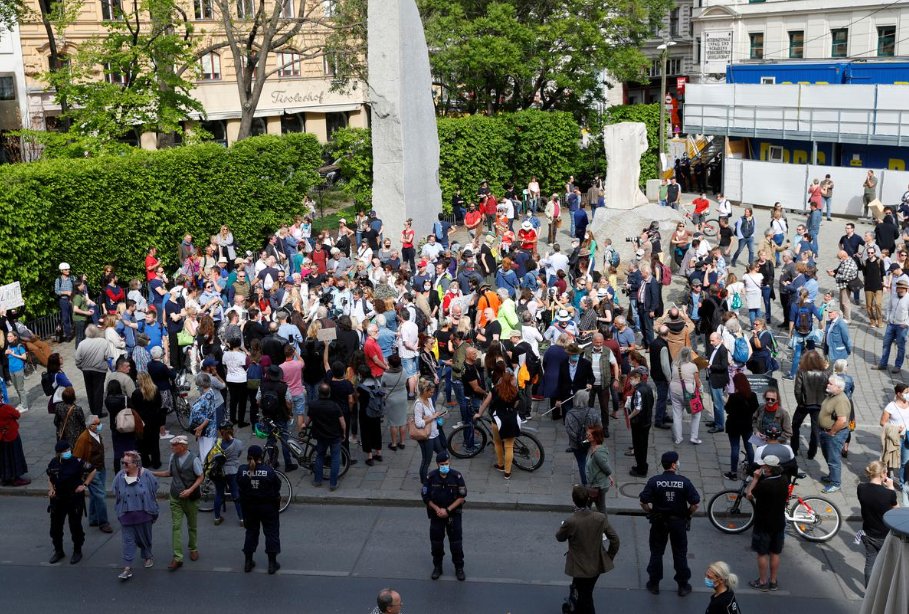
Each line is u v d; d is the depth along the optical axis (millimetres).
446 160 41312
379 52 32719
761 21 57281
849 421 15922
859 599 13016
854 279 25250
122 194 29031
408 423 19328
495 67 44688
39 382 23406
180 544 14203
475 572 13922
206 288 23938
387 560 14359
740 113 44844
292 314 22125
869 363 22578
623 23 45625
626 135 33062
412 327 20188
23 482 17297
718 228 34156
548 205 35438
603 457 14664
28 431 20000
